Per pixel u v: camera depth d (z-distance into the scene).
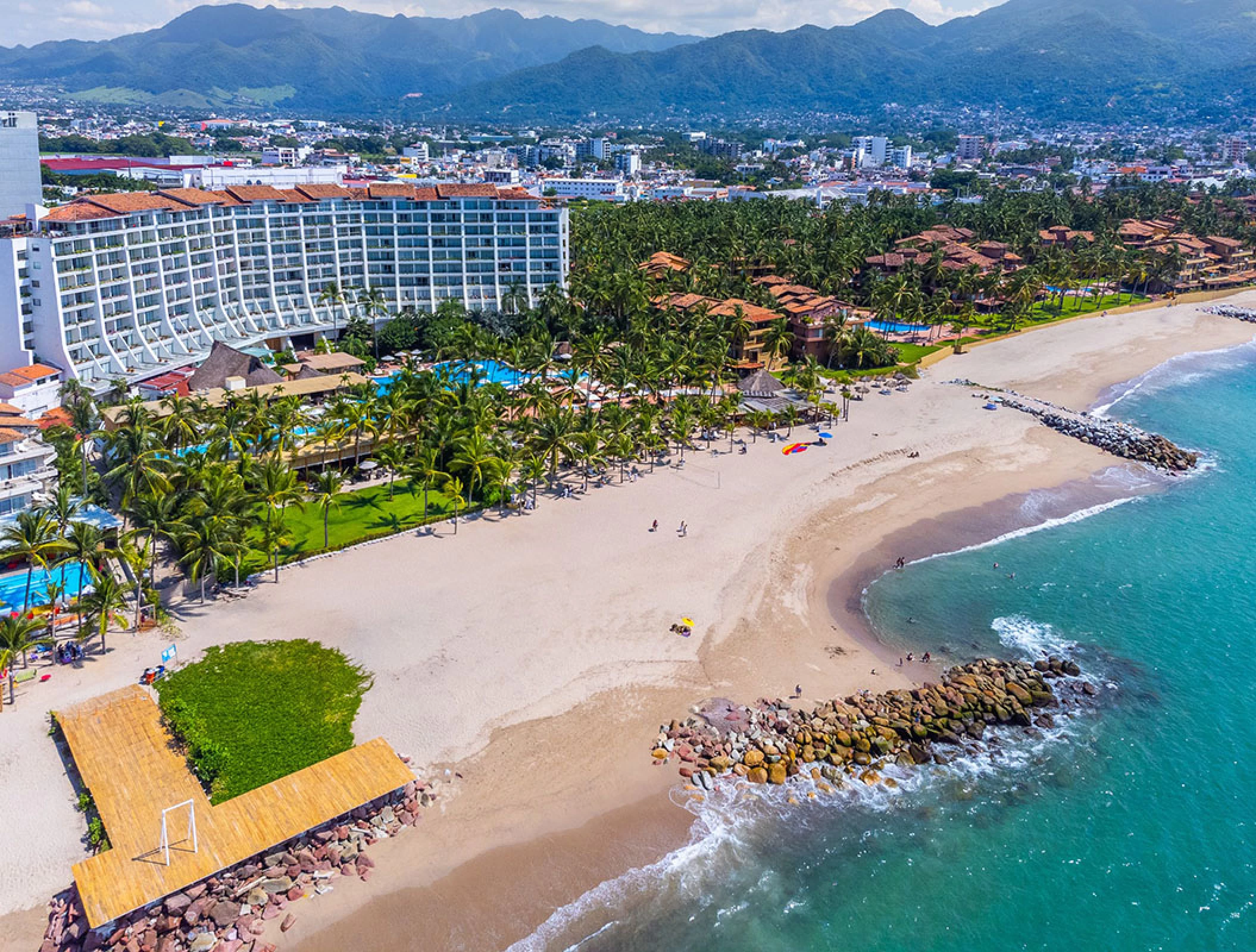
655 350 149.88
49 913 52.62
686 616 85.94
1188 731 74.50
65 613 80.62
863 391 161.38
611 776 65.69
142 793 60.03
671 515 108.69
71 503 95.50
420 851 58.59
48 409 127.81
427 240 188.25
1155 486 125.62
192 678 73.19
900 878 59.53
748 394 148.12
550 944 53.19
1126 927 56.72
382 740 65.81
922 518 112.81
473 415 111.00
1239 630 89.56
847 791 66.38
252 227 172.88
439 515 105.75
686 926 55.00
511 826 61.00
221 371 141.00
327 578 90.75
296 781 61.34
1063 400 162.88
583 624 83.81
